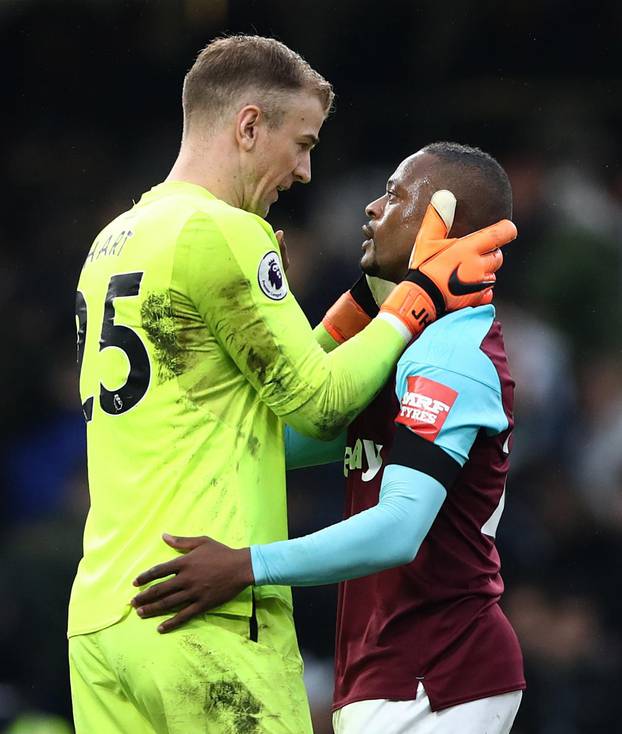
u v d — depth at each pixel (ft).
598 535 89.66
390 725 37.06
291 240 99.25
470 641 37.60
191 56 99.09
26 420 99.45
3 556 87.71
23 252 104.17
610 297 97.76
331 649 84.07
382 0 96.53
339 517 86.48
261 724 35.24
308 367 35.55
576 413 95.55
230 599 34.86
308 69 39.37
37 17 98.68
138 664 35.12
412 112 101.40
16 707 80.74
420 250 37.60
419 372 36.42
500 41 98.68
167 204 36.73
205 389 35.91
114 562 35.88
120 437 36.29
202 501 35.45
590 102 100.32
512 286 99.19
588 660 84.69
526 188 100.42
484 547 38.58
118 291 36.47
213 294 35.45
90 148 104.53
